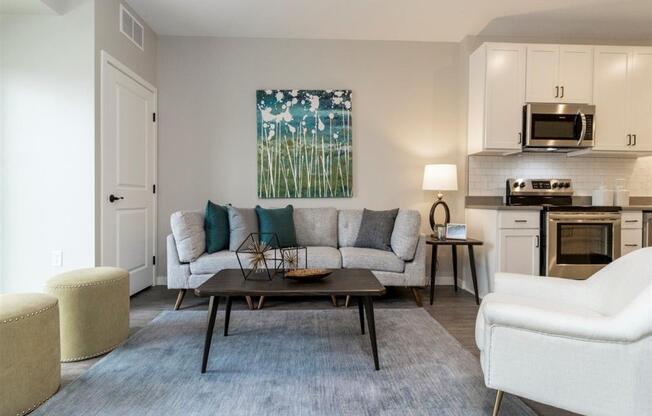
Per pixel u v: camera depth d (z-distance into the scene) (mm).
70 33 2613
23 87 2604
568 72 3426
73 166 2629
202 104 3756
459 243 3152
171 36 3725
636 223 3211
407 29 3592
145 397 1585
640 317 1052
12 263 2625
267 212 3346
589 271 3162
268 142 3754
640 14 3303
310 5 3154
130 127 3189
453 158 3848
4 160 2605
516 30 3607
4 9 2535
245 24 3498
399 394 1620
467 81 3711
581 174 3803
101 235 2736
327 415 1461
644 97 3479
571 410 1167
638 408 1067
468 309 2936
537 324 1186
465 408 1518
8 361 1411
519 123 3414
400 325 2523
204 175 3764
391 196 3848
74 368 1861
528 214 3193
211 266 2900
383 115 3842
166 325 2502
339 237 3543
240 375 1786
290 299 3168
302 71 3797
